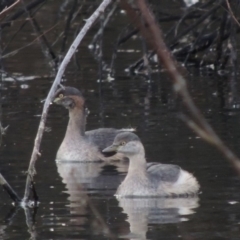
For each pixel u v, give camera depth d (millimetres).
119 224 9539
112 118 16375
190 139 14164
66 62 10977
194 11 23172
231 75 21797
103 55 25125
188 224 9438
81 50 26047
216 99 18031
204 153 13133
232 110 16625
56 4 28625
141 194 11125
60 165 13492
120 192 11273
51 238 9016
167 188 11250
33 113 17094
